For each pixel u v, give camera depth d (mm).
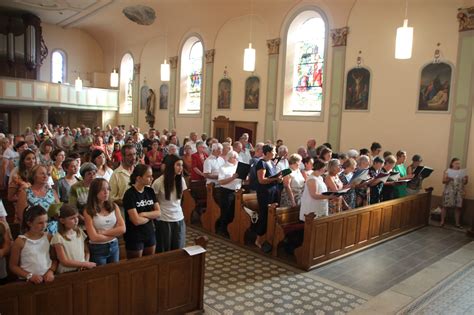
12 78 17172
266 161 6336
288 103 12500
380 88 10109
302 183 6609
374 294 4879
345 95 10828
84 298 3281
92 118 21562
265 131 12992
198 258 4105
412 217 8008
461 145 8789
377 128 10195
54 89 18562
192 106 16484
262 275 5293
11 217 5180
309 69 12078
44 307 3062
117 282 3482
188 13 15273
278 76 12555
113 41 20781
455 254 6586
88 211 3541
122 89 20797
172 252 3863
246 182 7684
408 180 7945
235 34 13977
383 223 7094
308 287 4984
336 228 5961
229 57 14258
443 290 5094
